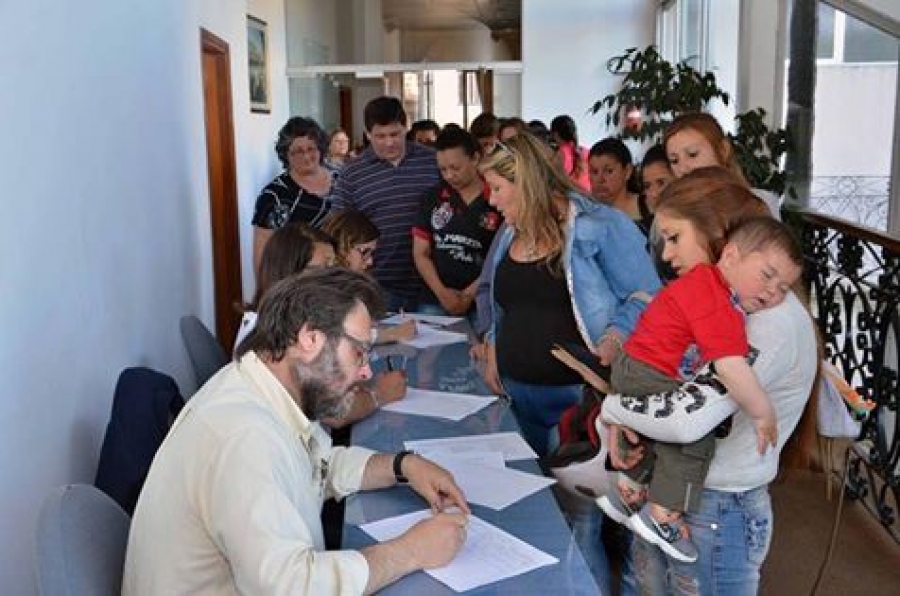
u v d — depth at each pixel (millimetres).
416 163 3604
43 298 1829
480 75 8422
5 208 1622
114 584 1329
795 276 1454
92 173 2238
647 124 5504
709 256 1537
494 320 2525
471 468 1813
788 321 1481
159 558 1274
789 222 4027
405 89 8461
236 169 5312
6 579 1598
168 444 1330
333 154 6754
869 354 3295
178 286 3402
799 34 4684
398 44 13320
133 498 1824
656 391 1553
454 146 3195
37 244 1800
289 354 1371
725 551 1578
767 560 2904
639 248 2234
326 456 1674
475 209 3275
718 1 6180
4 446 1592
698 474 1543
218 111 5074
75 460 2027
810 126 4676
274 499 1234
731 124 5863
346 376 1392
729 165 2291
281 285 1413
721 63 6066
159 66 3115
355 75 8406
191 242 3719
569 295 2277
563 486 1810
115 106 2494
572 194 2289
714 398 1484
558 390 2334
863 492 3332
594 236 2225
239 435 1276
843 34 4414
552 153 2326
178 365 3355
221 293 5254
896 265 3076
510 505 1634
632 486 1660
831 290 3719
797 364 1499
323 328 1356
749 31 4805
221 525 1229
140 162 2793
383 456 1732
